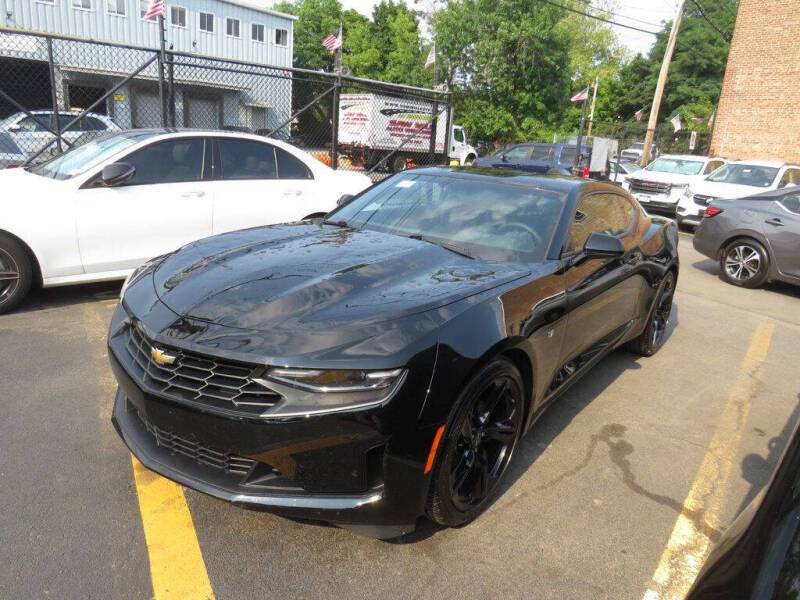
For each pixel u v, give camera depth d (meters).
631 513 2.83
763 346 5.69
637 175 15.48
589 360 3.79
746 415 4.06
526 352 2.73
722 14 51.94
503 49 30.38
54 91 7.60
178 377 2.26
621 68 58.00
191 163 5.54
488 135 32.38
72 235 4.87
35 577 2.15
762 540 1.24
